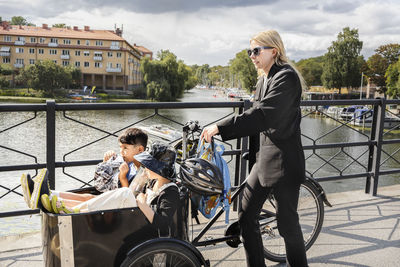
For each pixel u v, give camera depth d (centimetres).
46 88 9312
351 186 1777
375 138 438
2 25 10625
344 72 8756
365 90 9550
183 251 199
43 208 189
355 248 309
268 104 203
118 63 10469
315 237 287
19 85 10375
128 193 193
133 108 317
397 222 365
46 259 194
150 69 8900
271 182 219
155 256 198
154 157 204
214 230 331
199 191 212
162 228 199
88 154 2080
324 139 3095
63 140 2508
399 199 432
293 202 223
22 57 10288
